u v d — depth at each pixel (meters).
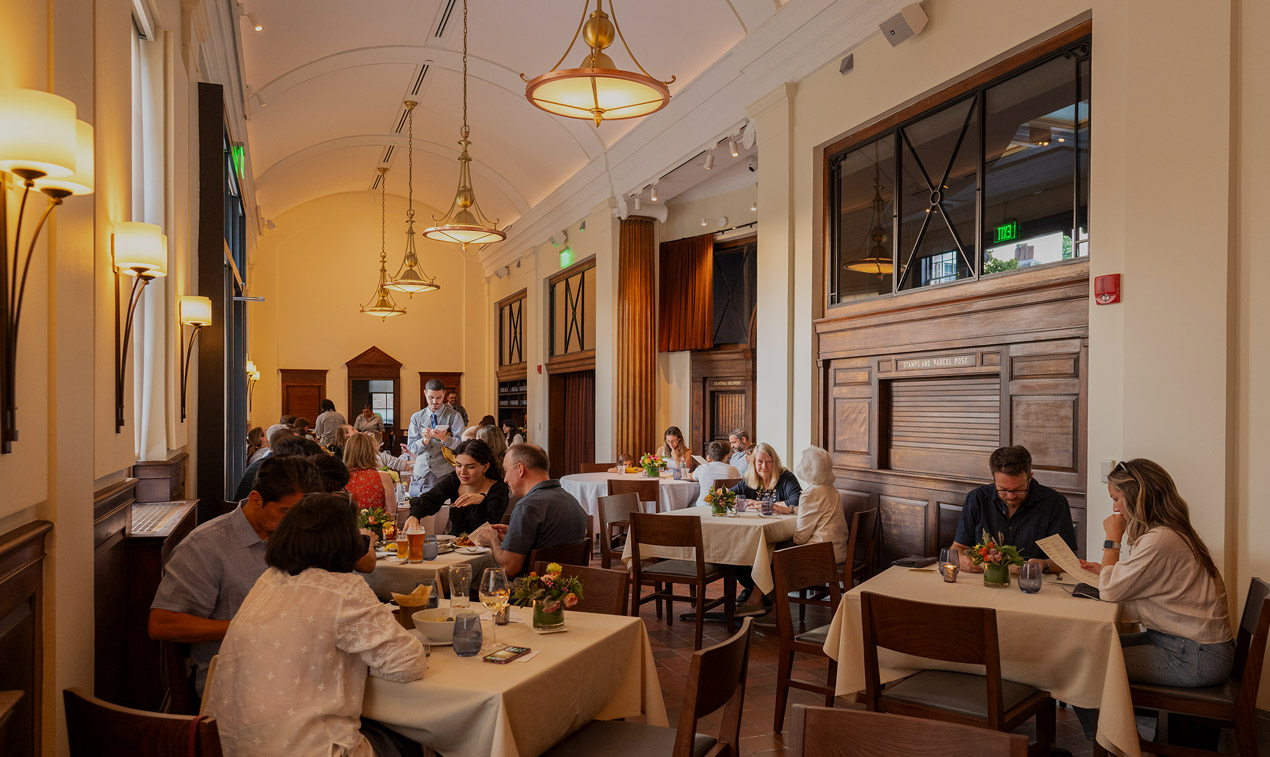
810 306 6.94
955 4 5.44
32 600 2.28
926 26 5.69
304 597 2.30
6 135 1.87
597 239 11.83
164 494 4.60
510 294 16.80
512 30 9.90
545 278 14.38
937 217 5.73
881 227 6.30
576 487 8.80
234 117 8.90
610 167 11.05
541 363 14.48
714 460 7.56
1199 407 3.85
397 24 10.09
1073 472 4.65
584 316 12.70
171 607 2.83
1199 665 3.05
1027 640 3.10
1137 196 4.11
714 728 4.01
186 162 5.04
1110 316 4.32
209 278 5.78
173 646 2.82
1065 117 4.76
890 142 6.20
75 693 1.92
